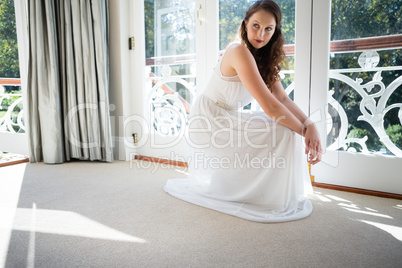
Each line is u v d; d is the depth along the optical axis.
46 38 2.60
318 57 1.86
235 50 1.45
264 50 1.63
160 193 1.82
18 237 1.25
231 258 1.07
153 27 2.62
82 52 2.61
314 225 1.34
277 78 1.69
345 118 1.87
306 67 1.90
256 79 1.40
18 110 3.09
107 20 2.65
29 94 2.65
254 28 1.49
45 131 2.63
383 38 1.71
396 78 1.70
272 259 1.06
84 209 1.56
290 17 1.96
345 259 1.05
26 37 2.75
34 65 2.61
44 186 1.98
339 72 1.85
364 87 1.79
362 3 1.74
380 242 1.18
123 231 1.30
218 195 1.63
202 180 1.71
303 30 1.89
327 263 1.03
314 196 1.75
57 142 2.63
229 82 1.55
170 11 2.50
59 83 2.68
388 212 1.49
